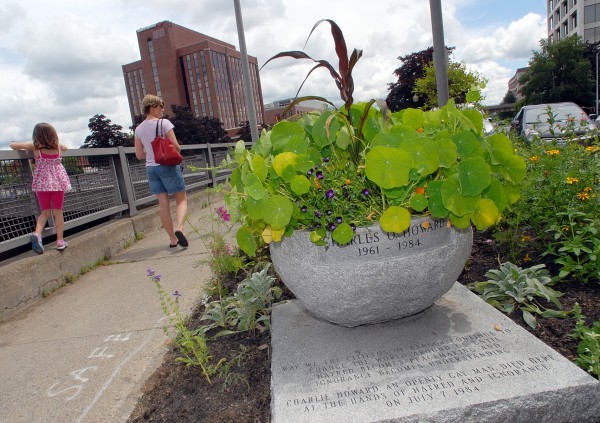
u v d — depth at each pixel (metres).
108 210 7.32
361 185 2.60
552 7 90.81
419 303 2.70
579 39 48.28
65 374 3.10
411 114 2.90
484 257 3.98
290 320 3.12
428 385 2.16
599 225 3.30
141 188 8.73
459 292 3.22
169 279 5.02
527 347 2.39
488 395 2.04
